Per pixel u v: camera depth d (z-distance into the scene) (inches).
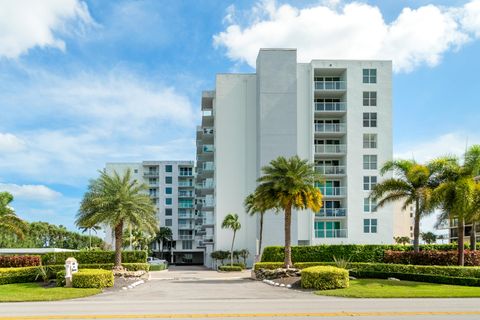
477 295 892.0
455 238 3949.3
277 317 605.3
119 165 4318.4
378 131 2476.6
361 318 596.7
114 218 1435.8
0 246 3021.7
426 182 1434.5
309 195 1464.1
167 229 4192.9
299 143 2470.5
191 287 1207.6
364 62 2511.1
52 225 4448.8
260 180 1502.2
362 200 2429.9
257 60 2583.7
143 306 745.6
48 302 828.0
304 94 2502.5
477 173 1330.0
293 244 2345.0
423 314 629.9
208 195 2832.2
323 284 1046.4
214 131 2682.1
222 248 2508.6
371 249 1750.7
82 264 1612.9
